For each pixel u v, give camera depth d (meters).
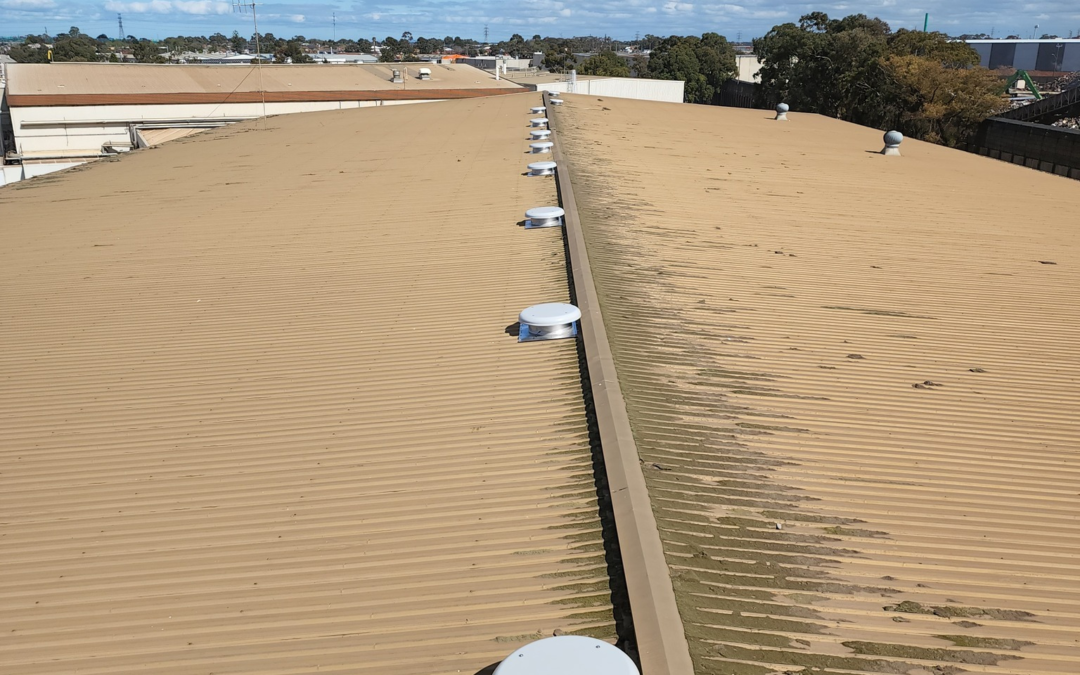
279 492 5.01
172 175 17.22
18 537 4.73
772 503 4.61
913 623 3.66
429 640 3.66
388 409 6.00
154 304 8.80
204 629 3.86
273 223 12.08
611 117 24.73
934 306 8.53
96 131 41.31
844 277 9.41
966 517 4.57
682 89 61.09
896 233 11.68
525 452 5.24
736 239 10.87
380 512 4.70
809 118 30.22
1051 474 5.13
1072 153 34.84
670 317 7.66
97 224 12.78
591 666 3.12
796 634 3.56
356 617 3.86
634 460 4.89
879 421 5.78
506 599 3.89
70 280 9.86
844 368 6.73
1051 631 3.64
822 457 5.20
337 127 24.67
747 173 16.22
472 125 22.80
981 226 12.42
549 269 9.02
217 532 4.64
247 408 6.22
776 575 3.96
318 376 6.70
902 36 55.88
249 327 7.95
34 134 40.28
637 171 15.40
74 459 5.62
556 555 4.18
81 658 3.72
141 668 3.63
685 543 4.18
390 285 8.90
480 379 6.39
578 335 7.01
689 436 5.36
